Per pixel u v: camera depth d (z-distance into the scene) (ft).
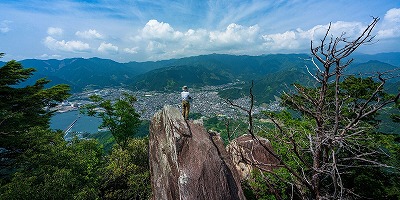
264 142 48.75
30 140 59.31
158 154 44.96
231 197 35.63
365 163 46.98
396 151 48.06
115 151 82.12
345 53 19.51
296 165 36.81
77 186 48.24
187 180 34.68
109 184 71.10
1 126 66.44
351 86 55.42
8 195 37.81
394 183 54.03
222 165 37.73
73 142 65.36
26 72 90.27
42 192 40.11
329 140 20.54
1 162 63.41
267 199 39.58
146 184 69.97
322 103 22.56
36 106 87.40
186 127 42.52
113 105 94.53
